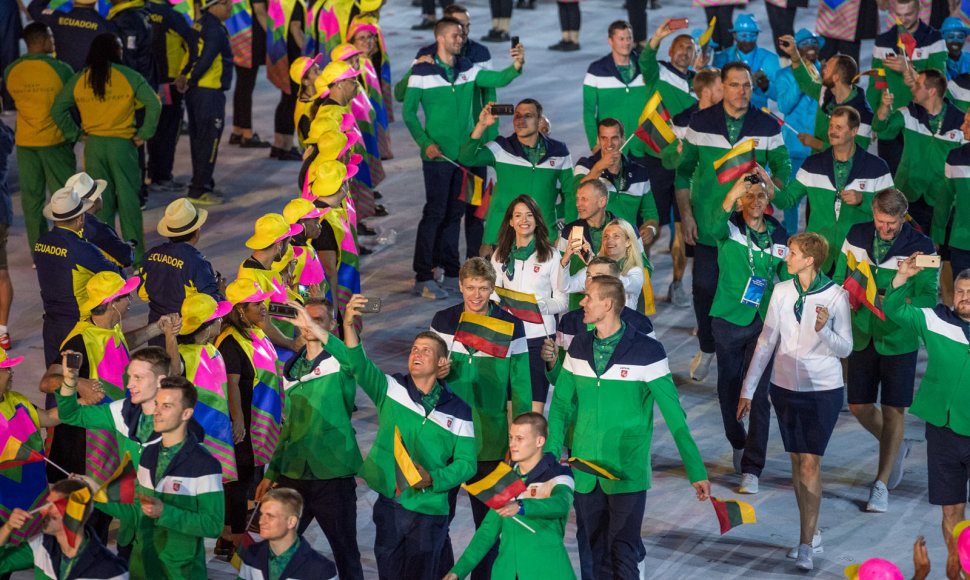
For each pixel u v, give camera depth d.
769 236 22.03
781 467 22.67
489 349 17.38
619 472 16.48
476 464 17.02
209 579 17.92
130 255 22.89
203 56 34.50
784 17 47.81
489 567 17.52
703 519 20.47
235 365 17.42
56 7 37.25
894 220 21.03
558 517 14.90
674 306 30.64
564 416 17.02
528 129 25.22
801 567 18.69
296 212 20.86
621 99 30.31
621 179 24.48
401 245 34.16
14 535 15.05
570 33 56.78
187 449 14.76
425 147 29.02
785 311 19.06
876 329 20.73
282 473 16.80
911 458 23.03
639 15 53.78
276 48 39.94
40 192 29.69
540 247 20.20
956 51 35.38
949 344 18.20
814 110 32.34
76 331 17.31
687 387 25.91
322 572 14.32
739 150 23.81
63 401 15.44
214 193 36.53
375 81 35.19
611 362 16.39
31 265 31.58
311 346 16.72
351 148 25.16
